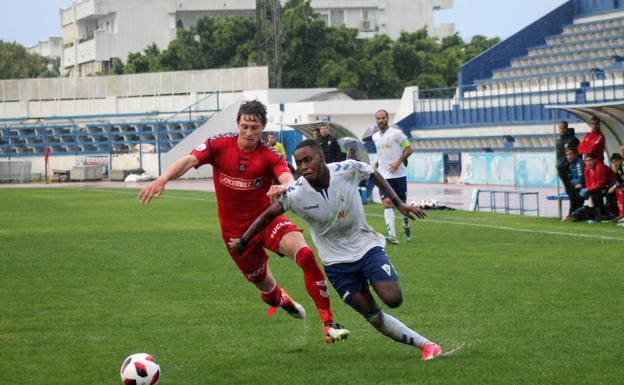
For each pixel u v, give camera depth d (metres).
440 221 35.44
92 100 107.25
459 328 15.05
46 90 109.12
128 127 97.69
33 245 29.50
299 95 93.12
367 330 15.30
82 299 18.84
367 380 11.95
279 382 12.04
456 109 73.88
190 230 34.34
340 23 159.25
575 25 76.94
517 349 13.43
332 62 107.62
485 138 67.75
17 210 46.62
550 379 11.73
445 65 112.75
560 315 15.91
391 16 160.75
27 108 109.44
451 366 12.55
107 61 147.25
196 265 23.98
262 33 106.31
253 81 98.94
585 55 71.56
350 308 17.38
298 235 14.16
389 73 109.19
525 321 15.48
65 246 29.14
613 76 65.12
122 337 15.03
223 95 99.06
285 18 109.81
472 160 62.31
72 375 12.62
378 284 12.80
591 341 13.83
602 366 12.31
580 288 18.66
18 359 13.61
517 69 75.62
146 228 35.34
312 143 12.70
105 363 13.29
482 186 59.84
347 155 38.19
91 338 15.01
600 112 33.66
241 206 14.52
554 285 19.09
